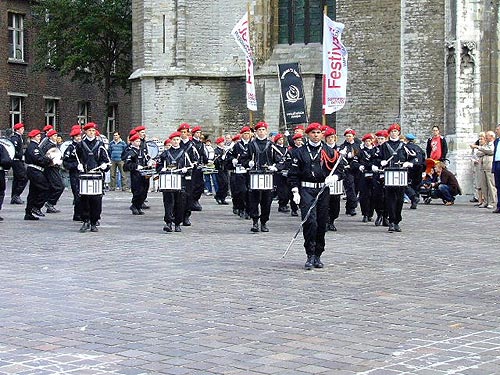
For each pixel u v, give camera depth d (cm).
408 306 1164
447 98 3216
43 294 1265
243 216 2489
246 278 1395
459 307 1155
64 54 4806
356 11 3678
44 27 4800
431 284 1331
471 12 3175
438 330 1026
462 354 916
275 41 3931
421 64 3366
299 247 1788
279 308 1159
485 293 1255
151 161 2545
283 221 2378
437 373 847
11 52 5247
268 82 3869
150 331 1034
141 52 4019
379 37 3641
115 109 6094
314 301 1204
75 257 1645
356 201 2525
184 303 1197
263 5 3906
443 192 2888
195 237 1978
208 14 3941
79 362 898
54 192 2623
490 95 3175
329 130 1717
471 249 1739
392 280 1370
